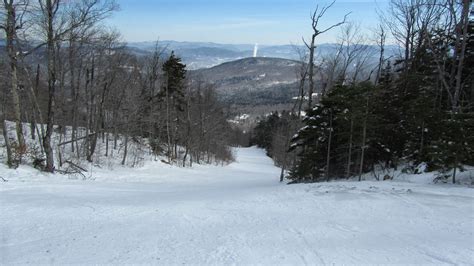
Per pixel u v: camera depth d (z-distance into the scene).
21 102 31.05
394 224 9.41
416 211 10.70
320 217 10.48
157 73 44.41
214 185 25.56
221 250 7.41
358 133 19.50
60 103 31.86
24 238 8.39
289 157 42.09
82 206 12.13
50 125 20.91
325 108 22.12
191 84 51.12
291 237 8.37
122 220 10.27
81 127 40.47
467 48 24.53
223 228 9.34
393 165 21.62
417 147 19.81
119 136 42.12
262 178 36.22
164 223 9.94
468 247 7.34
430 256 6.85
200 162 52.94
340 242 7.90
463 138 15.01
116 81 36.53
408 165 20.31
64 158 26.86
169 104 44.59
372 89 19.27
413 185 15.13
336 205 12.00
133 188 19.89
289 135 26.95
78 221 10.07
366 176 21.23
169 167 38.59
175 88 44.12
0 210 11.09
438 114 18.92
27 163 21.20
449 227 9.00
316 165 22.80
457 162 15.29
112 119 38.81
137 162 35.22
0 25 19.03
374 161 22.69
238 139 127.56
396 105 22.78
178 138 47.03
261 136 120.62
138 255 7.15
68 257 7.06
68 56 26.59
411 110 19.81
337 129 21.53
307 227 9.32
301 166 23.30
